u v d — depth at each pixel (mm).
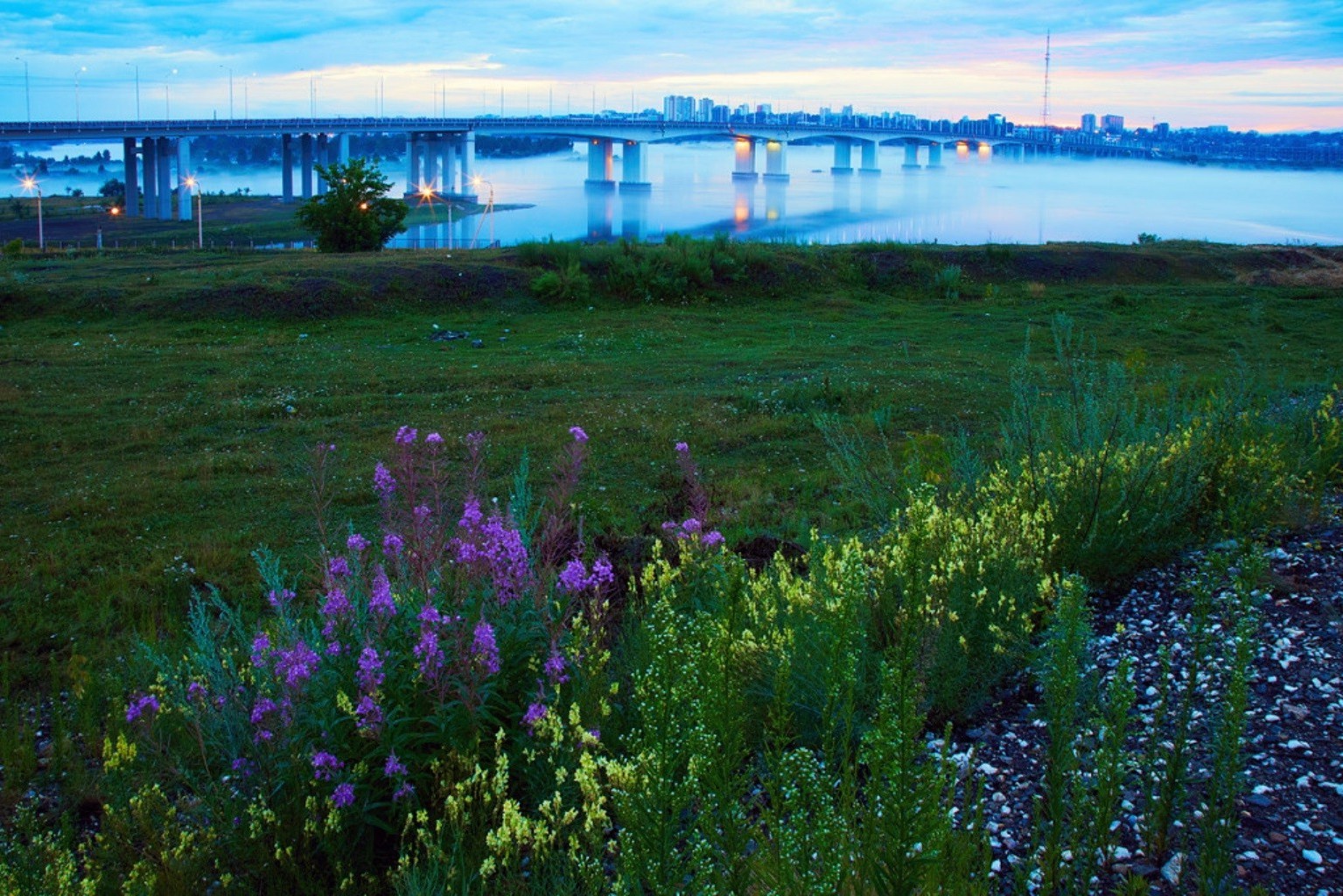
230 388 17969
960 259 35000
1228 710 3053
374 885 3488
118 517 10703
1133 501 5855
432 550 4453
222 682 4336
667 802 2447
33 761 5293
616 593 6371
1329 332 24531
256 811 3561
